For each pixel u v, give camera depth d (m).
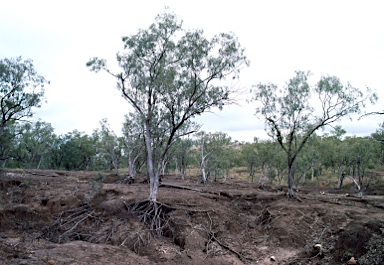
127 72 17.17
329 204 18.77
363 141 31.66
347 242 13.85
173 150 34.53
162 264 12.55
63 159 49.28
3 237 13.48
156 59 17.36
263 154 34.53
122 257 12.17
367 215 16.14
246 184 35.47
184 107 17.12
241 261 14.02
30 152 40.53
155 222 15.89
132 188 22.03
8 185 19.67
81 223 16.00
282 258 14.21
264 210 18.81
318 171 46.12
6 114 22.62
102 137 36.59
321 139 34.41
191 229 15.48
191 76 16.88
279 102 20.64
